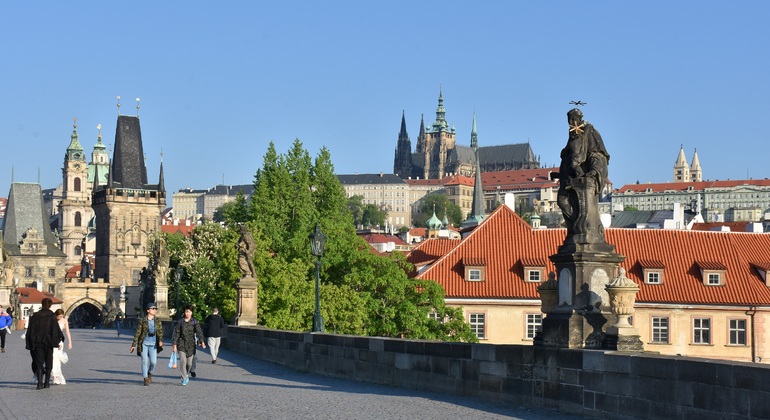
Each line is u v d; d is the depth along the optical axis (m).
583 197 24.89
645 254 95.81
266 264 91.75
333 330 86.69
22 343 73.31
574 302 24.48
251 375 38.72
